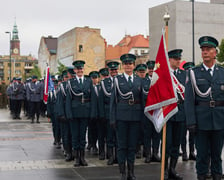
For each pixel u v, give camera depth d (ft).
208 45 19.04
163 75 20.62
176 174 23.57
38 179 23.76
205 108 18.97
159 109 20.85
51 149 35.63
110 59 255.09
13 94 67.10
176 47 192.85
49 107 37.40
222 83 19.01
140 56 231.91
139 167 27.25
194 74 19.29
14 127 54.65
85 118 27.86
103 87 29.68
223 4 204.33
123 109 22.93
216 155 19.40
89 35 213.05
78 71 28.07
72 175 24.81
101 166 27.81
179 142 23.93
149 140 29.17
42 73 280.92
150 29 209.46
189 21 195.31
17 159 30.71
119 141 23.18
